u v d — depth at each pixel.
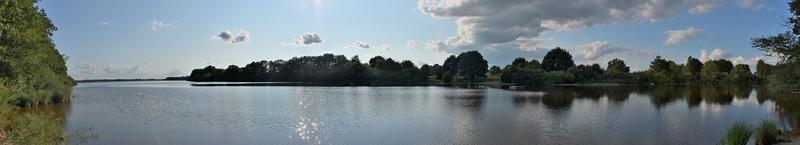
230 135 30.47
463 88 109.25
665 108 49.88
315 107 51.34
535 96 73.12
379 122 37.03
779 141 24.94
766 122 26.88
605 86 125.38
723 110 47.34
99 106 53.00
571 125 34.94
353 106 52.88
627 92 88.50
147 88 120.31
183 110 47.47
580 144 27.52
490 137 29.80
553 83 136.75
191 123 36.16
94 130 32.41
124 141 28.25
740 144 20.66
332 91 92.19
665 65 177.50
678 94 80.44
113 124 35.66
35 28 41.75
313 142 28.25
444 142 28.27
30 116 19.14
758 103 56.44
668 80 151.88
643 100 63.56
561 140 28.73
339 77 172.38
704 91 92.50
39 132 17.19
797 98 63.72
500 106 52.50
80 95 79.69
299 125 35.09
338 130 32.72
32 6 38.91
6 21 36.12
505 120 38.00
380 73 168.75
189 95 77.94
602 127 33.88
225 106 52.94
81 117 40.59
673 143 27.70
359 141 28.59
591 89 103.81
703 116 41.19
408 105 54.22
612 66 181.75
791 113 43.62
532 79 134.00
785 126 33.41
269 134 30.83
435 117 40.47
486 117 40.31
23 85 40.91
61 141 20.77
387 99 65.38
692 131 31.98
